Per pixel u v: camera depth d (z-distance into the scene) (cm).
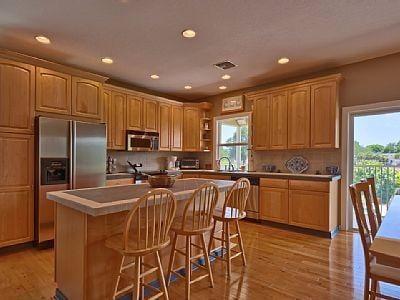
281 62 385
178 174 505
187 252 201
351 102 388
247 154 535
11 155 300
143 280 195
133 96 488
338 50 342
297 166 450
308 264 267
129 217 159
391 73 354
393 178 362
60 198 190
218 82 495
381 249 105
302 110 416
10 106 300
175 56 364
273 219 415
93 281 176
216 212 261
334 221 376
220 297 204
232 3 235
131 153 525
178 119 575
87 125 356
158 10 247
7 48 333
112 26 279
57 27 281
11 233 298
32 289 216
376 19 262
